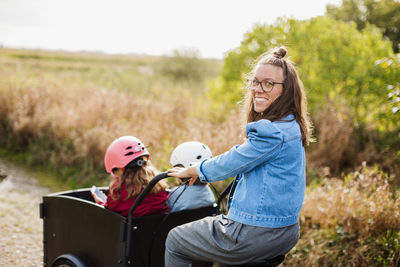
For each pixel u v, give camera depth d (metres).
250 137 1.98
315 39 6.95
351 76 6.53
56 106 7.69
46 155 6.84
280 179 1.96
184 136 5.94
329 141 5.84
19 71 11.05
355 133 6.28
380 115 6.25
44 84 9.18
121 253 2.43
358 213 3.77
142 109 7.72
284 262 3.73
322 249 3.73
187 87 14.69
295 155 2.00
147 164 2.74
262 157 1.93
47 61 28.77
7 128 7.73
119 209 2.58
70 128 7.09
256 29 7.37
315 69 6.83
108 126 6.84
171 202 2.87
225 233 2.03
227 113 7.48
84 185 5.92
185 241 2.22
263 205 1.95
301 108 2.14
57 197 2.84
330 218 3.99
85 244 2.69
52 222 2.91
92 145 6.34
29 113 7.85
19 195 5.54
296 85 2.11
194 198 2.77
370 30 7.59
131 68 25.89
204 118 7.52
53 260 2.95
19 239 4.21
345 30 7.12
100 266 2.60
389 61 4.29
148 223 2.50
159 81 16.50
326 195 4.05
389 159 5.56
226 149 4.98
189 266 2.35
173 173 2.24
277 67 2.08
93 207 2.61
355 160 5.74
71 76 13.24
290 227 2.05
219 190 4.62
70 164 6.45
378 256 3.47
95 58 38.88
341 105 6.54
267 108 2.12
